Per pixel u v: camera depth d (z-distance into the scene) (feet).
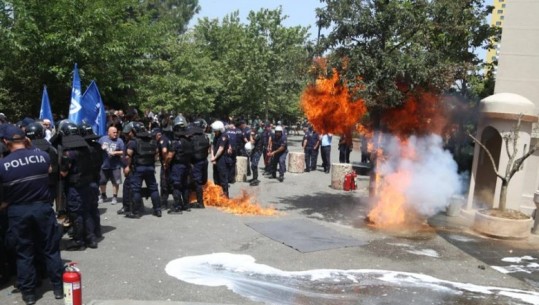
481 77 47.39
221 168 34.42
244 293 17.70
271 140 49.90
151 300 16.65
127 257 21.33
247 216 30.48
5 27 46.70
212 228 26.91
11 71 49.98
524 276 21.18
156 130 32.09
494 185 35.68
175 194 30.14
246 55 97.45
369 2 29.12
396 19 27.50
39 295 17.04
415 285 19.38
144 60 55.93
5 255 17.93
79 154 21.52
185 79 81.92
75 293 14.65
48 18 46.62
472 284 19.88
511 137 30.27
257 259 21.80
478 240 27.09
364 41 29.04
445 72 27.27
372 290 18.56
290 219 29.99
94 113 38.34
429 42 29.14
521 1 34.45
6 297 16.84
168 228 26.53
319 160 72.18
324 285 18.89
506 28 35.09
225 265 20.75
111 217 28.63
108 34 49.60
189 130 31.60
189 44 89.86
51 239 16.62
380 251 23.97
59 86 50.37
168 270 19.84
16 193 15.99
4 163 15.97
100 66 50.19
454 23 29.12
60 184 24.48
